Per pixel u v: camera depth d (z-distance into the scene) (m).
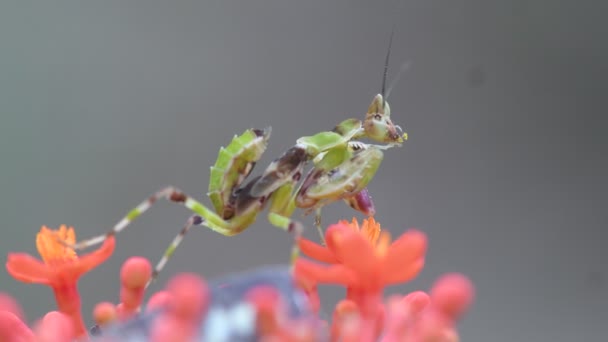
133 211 0.15
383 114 0.17
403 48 0.28
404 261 0.14
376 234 0.15
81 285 0.25
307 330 0.13
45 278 0.15
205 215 0.16
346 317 0.14
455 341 0.14
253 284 0.13
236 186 0.16
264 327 0.13
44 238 0.15
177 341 0.13
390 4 0.28
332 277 0.14
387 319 0.14
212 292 0.13
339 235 0.14
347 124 0.16
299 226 0.16
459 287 0.14
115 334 0.13
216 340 0.13
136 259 0.15
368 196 0.16
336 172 0.16
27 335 0.14
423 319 0.14
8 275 0.25
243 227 0.16
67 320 0.14
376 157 0.16
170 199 0.16
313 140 0.16
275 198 0.16
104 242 0.15
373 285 0.14
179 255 0.26
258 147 0.16
